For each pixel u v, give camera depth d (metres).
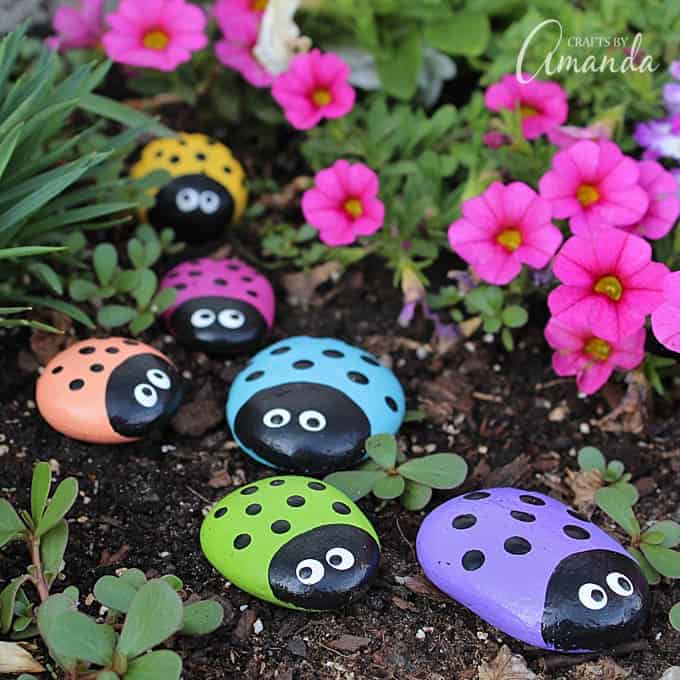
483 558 0.66
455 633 0.68
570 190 0.76
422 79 0.93
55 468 0.73
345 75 0.83
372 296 0.85
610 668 0.66
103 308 0.78
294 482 0.69
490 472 0.75
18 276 0.80
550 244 0.75
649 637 0.68
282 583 0.66
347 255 0.84
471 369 0.81
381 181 0.85
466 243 0.76
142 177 0.81
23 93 0.78
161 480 0.74
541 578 0.65
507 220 0.76
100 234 0.85
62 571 0.70
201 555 0.71
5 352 0.79
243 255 0.86
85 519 0.72
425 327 0.83
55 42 0.91
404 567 0.70
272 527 0.67
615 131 0.83
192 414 0.77
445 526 0.68
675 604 0.68
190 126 0.94
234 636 0.67
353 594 0.66
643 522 0.73
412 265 0.81
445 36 0.90
